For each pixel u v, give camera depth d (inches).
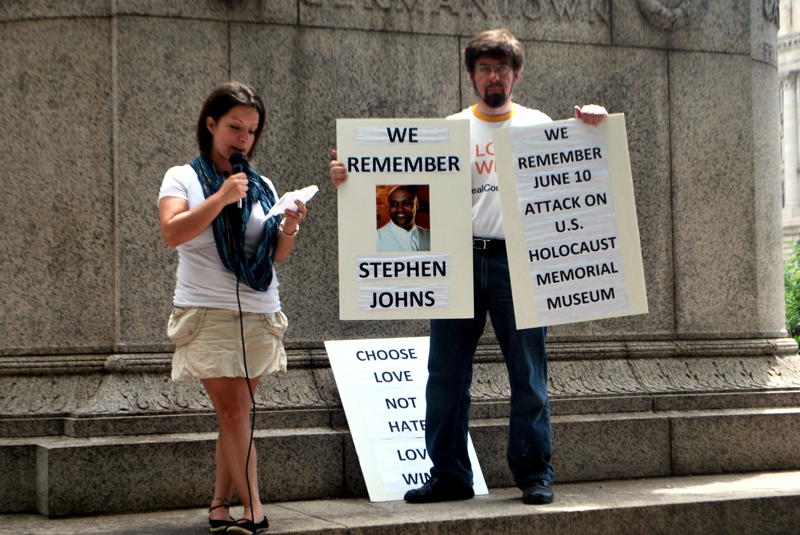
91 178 350.9
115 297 346.6
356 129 301.9
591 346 389.1
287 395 346.6
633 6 409.4
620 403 376.2
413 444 336.5
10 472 317.4
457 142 303.7
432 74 383.2
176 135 352.2
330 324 369.1
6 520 303.3
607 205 306.5
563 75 399.2
